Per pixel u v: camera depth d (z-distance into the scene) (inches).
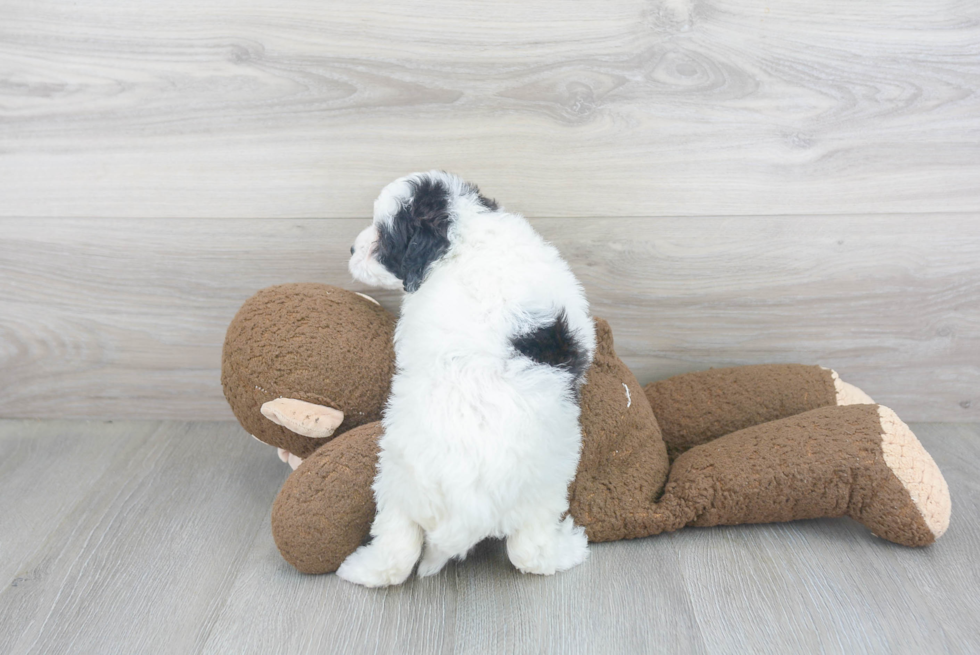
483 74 56.1
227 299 63.2
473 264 44.0
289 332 48.8
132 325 64.1
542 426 42.3
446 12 54.5
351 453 45.5
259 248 61.4
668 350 64.6
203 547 50.2
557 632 42.0
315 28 55.1
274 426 49.6
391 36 55.2
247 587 46.1
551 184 59.1
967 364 64.3
